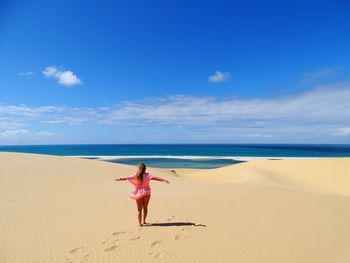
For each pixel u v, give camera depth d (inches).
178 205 430.6
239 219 346.3
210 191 593.0
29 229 313.4
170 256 239.8
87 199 475.8
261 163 1440.7
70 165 989.2
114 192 553.9
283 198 495.2
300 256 234.2
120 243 269.6
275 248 251.9
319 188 1050.7
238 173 1269.7
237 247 255.8
